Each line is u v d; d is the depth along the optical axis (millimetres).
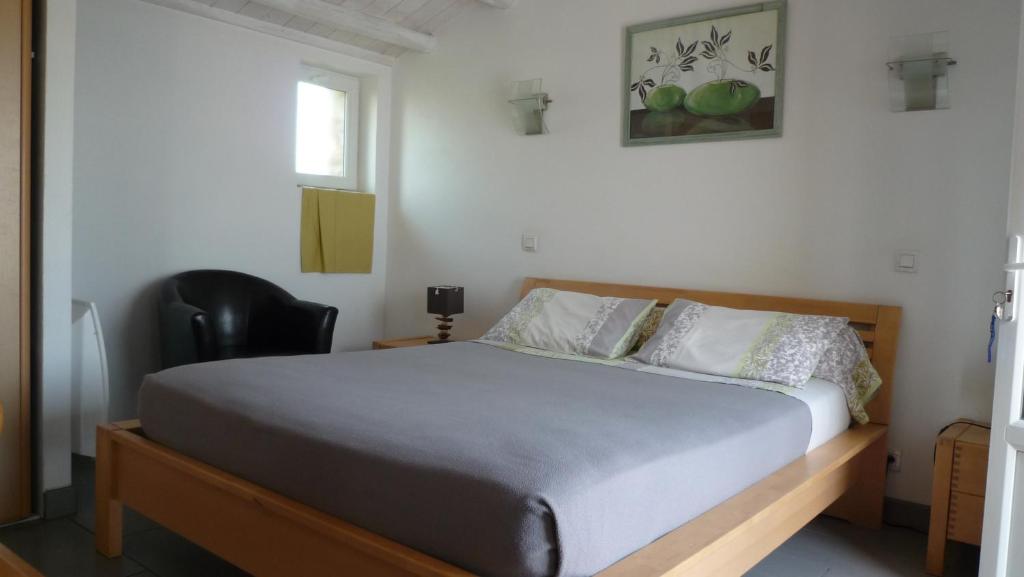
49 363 2857
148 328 3986
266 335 4191
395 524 1686
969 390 2992
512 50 4383
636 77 3871
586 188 4098
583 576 1531
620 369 3094
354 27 4289
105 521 2572
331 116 4895
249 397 2221
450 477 1605
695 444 1976
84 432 3301
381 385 2475
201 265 4180
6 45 2672
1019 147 2260
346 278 4906
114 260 3836
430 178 4836
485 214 4559
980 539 2578
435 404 2203
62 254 2869
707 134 3643
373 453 1756
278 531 1938
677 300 3502
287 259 4582
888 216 3164
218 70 4172
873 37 3186
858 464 2936
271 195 4473
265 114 4410
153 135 3934
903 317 3141
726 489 2047
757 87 3490
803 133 3377
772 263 3480
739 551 1933
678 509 1831
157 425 2416
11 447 2801
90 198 3729
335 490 1815
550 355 3414
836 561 2750
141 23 3846
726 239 3613
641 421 2090
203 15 4066
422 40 4672
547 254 4277
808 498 2383
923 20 3062
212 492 2158
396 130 5012
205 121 4137
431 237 4848
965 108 2971
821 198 3336
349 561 1748
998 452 2289
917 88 3027
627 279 3955
